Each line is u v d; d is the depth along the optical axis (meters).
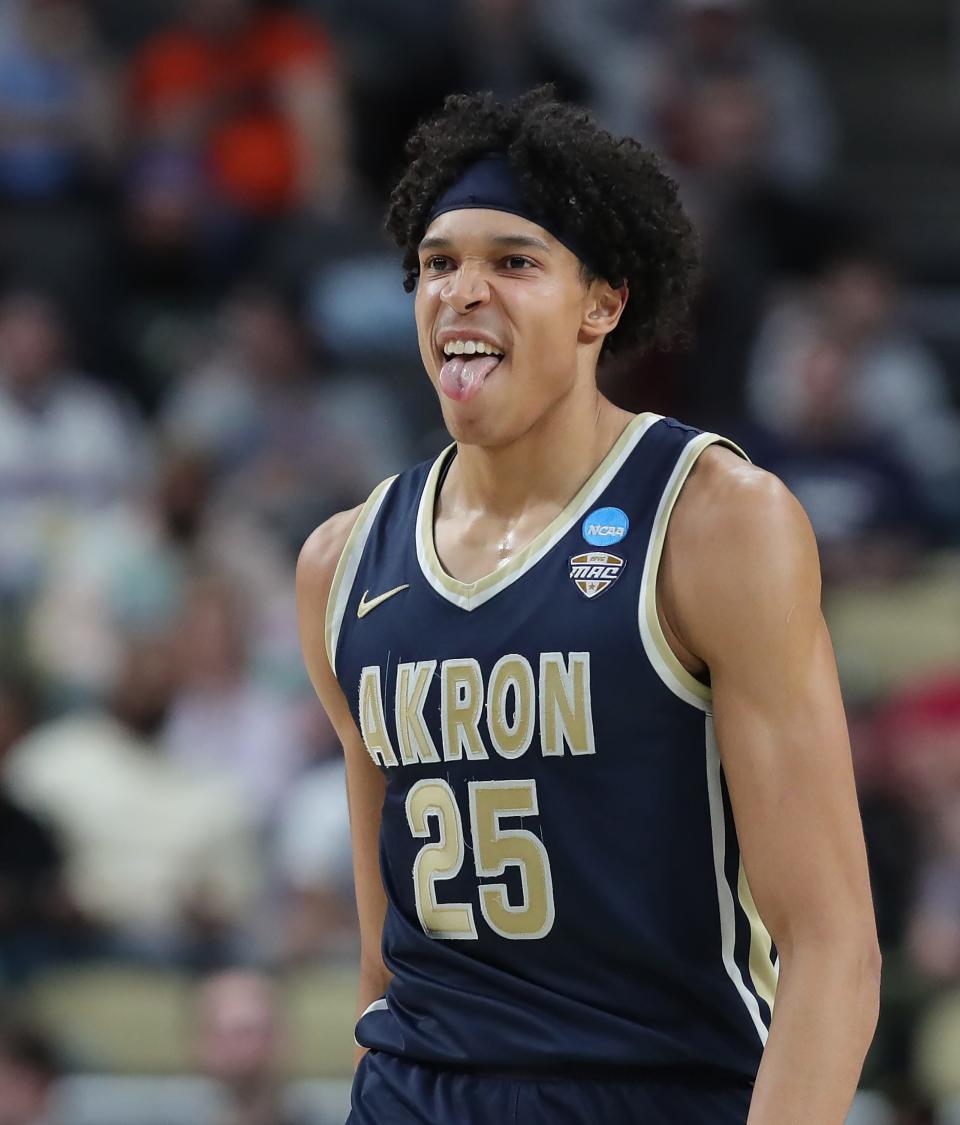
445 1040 7.54
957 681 20.03
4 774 19.20
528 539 7.53
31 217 28.59
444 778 7.49
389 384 26.73
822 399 24.33
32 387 24.80
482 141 7.49
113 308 27.80
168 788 19.27
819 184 31.20
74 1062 17.27
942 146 34.34
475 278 7.36
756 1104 6.93
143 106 29.09
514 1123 7.34
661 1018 7.34
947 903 18.14
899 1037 17.08
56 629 21.61
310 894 18.05
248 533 22.53
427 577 7.66
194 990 17.66
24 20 29.08
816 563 7.21
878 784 18.98
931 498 24.80
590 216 7.46
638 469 7.51
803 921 7.02
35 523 23.20
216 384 25.17
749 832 7.09
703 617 7.14
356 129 29.66
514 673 7.34
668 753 7.24
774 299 27.67
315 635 8.09
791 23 35.44
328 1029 17.08
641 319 7.89
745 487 7.23
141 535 22.64
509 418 7.41
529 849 7.34
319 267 27.55
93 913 18.38
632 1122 7.29
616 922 7.28
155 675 20.22
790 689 7.05
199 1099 16.86
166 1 33.62
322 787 18.83
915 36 35.62
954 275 32.31
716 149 29.09
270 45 28.92
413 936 7.69
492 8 29.72
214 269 28.05
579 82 29.92
